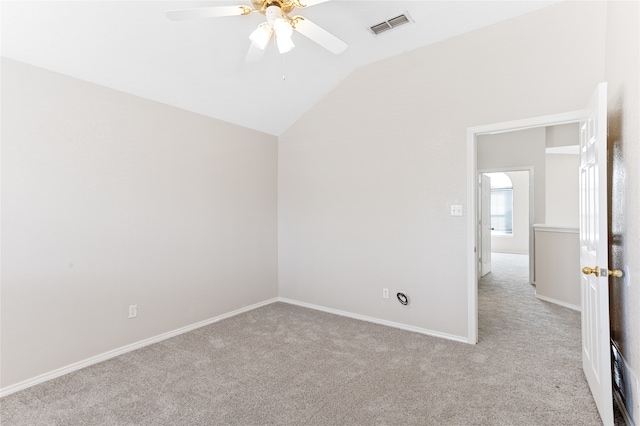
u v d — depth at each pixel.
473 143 2.99
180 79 2.99
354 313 3.77
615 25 2.10
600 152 1.83
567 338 3.09
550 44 2.62
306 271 4.21
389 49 3.29
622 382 1.95
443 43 3.12
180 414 1.99
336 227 3.91
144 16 2.30
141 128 3.02
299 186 4.26
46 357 2.43
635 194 1.68
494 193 9.84
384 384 2.30
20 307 2.32
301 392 2.21
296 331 3.34
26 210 2.34
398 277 3.43
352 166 3.76
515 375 2.40
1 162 2.24
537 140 5.43
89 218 2.67
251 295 4.11
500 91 2.84
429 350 2.85
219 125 3.73
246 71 3.16
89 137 2.67
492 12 2.72
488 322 3.56
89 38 2.33
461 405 2.04
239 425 1.89
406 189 3.36
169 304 3.23
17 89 2.30
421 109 3.26
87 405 2.09
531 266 5.46
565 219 7.00
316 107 4.07
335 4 2.56
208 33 2.60
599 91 1.83
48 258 2.45
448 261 3.12
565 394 2.15
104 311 2.76
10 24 2.07
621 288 1.98
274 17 1.96
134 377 2.44
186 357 2.76
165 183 3.21
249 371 2.51
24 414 2.01
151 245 3.09
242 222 4.00
